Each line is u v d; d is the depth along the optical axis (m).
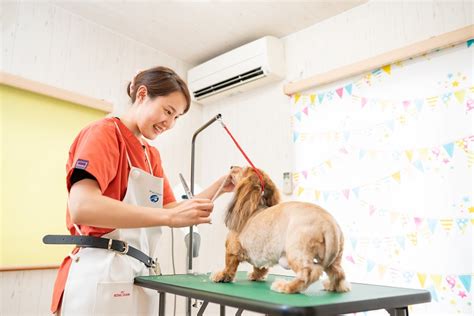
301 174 2.13
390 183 1.78
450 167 1.62
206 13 2.14
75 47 2.11
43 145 1.85
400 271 1.69
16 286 1.69
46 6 2.01
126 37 2.39
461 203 1.57
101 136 1.05
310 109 2.15
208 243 2.48
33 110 1.85
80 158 0.96
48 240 1.09
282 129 2.27
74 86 2.06
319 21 2.22
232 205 1.09
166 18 2.19
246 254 1.05
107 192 1.09
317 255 0.88
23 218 1.73
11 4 1.88
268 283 1.06
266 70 2.25
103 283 1.03
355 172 1.91
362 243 1.82
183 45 2.51
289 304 0.71
